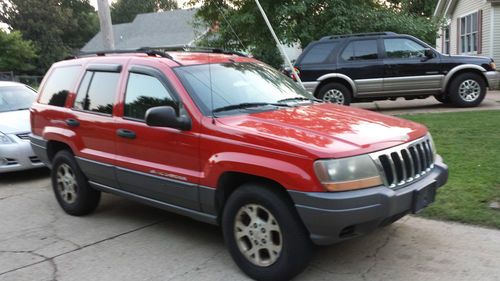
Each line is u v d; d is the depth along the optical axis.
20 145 7.89
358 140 3.78
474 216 5.00
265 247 3.94
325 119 4.34
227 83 4.83
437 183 4.27
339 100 12.27
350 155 3.60
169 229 5.38
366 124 4.25
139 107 4.95
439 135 8.60
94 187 5.66
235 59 5.41
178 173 4.47
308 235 3.77
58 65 6.44
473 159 6.86
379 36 12.18
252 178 4.06
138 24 52.31
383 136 3.95
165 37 48.66
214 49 5.76
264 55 19.81
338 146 3.65
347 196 3.51
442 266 4.12
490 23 19.36
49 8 56.50
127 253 4.75
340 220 3.51
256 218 3.98
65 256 4.75
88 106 5.59
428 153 4.33
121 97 5.14
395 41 12.13
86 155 5.52
